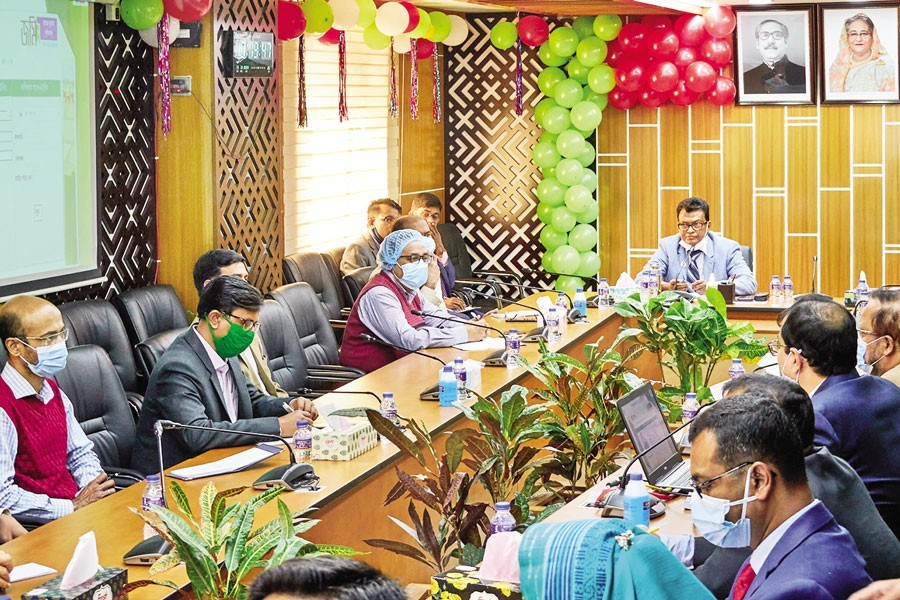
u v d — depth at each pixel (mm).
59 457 4012
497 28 9141
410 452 3684
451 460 3643
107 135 5867
